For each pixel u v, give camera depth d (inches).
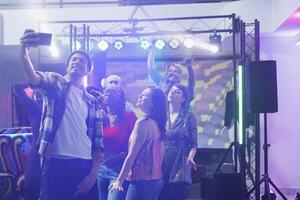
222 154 260.8
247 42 257.4
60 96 111.1
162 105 147.5
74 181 110.9
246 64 185.8
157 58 264.1
